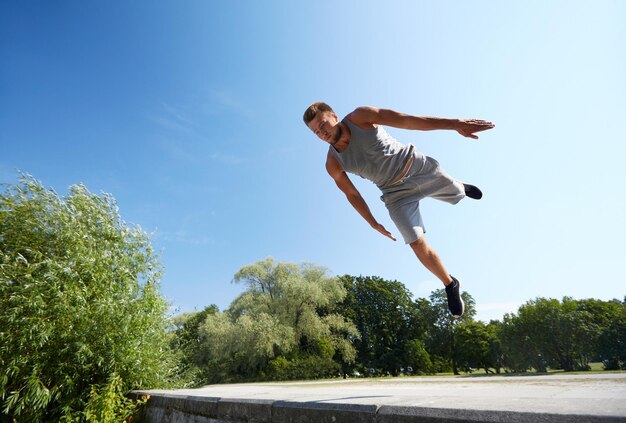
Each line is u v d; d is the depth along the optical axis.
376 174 2.57
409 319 43.81
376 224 2.99
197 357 27.81
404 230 2.56
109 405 4.11
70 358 4.53
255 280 31.36
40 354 4.36
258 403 2.29
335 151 2.64
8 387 4.24
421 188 2.58
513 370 31.97
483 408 1.29
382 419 1.55
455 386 3.51
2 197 5.42
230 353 28.05
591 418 1.02
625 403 1.17
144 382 5.05
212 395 3.15
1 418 4.20
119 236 5.84
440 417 1.36
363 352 39.44
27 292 4.49
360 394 2.54
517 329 30.12
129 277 5.57
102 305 4.71
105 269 5.25
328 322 31.28
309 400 2.07
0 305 4.40
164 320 5.82
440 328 43.50
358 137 2.47
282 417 2.08
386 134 2.54
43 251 5.13
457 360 41.22
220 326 28.02
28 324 4.28
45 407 4.29
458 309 2.46
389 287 46.06
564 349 28.05
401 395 2.16
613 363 26.52
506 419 1.19
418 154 2.57
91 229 5.64
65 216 5.42
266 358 27.75
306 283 29.66
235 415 2.48
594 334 26.58
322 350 29.41
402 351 40.81
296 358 28.09
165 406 3.66
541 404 1.30
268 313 28.97
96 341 4.69
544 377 4.14
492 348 36.12
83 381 4.62
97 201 6.18
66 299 4.55
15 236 5.16
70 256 5.02
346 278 45.09
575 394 1.67
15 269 4.76
